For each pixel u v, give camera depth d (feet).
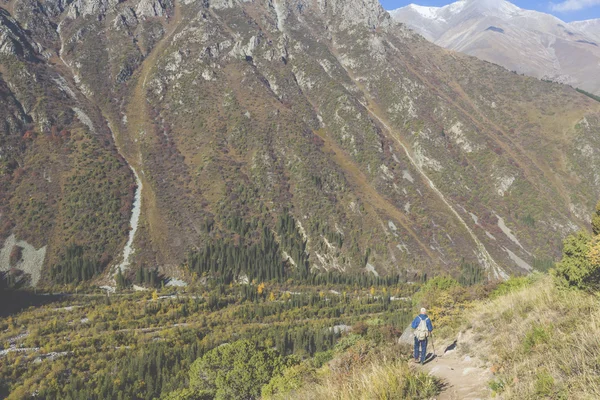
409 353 48.91
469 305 96.43
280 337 283.59
